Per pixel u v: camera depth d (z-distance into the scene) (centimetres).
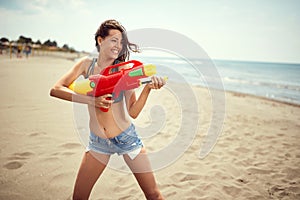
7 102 555
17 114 468
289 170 328
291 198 262
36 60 2322
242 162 346
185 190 263
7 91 676
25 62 1902
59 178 259
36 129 395
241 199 255
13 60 2006
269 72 3328
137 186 261
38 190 237
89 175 171
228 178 296
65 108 543
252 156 372
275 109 794
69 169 279
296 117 679
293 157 375
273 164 346
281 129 540
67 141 354
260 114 691
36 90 729
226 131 493
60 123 432
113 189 254
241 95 1102
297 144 438
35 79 974
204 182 282
